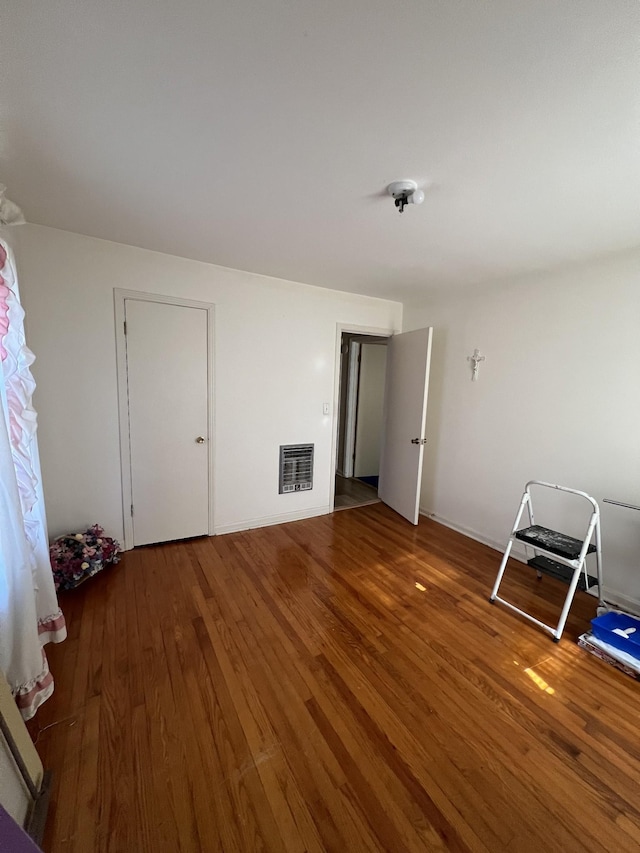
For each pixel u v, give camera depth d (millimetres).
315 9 845
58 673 1694
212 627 2045
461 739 1453
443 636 2043
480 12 836
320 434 3729
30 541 1653
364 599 2365
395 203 1693
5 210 1496
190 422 2998
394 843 1114
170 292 2775
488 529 3277
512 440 3053
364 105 1142
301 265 2824
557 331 2711
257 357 3240
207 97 1131
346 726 1488
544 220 1906
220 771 1299
